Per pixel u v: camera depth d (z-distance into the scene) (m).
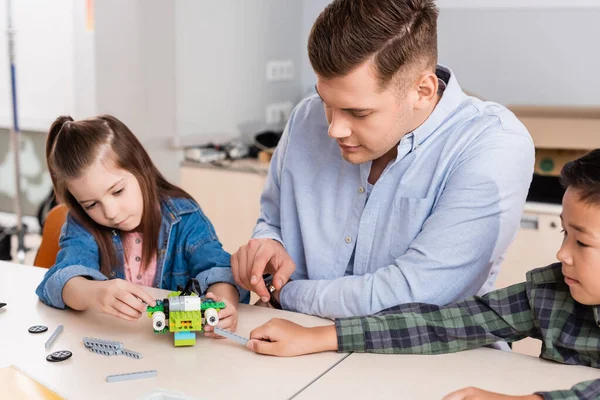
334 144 1.30
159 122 2.69
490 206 1.12
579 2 2.72
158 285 1.46
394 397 0.87
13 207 3.60
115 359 0.97
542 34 2.80
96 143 1.34
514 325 1.03
